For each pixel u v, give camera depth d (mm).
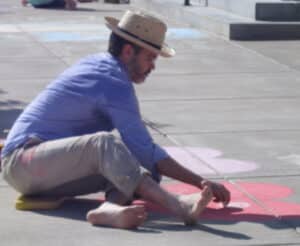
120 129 9352
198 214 9070
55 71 19766
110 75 9445
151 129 14305
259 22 24781
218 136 13836
